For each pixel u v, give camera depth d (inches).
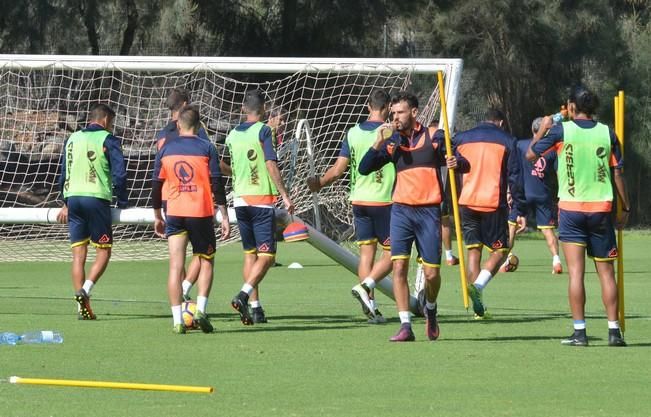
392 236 1029.2
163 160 1082.1
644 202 3543.3
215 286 1715.1
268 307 1389.0
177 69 1461.6
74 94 2425.0
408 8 3034.0
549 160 1828.2
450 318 1270.9
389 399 741.9
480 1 3139.8
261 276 1168.2
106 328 1135.6
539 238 3221.0
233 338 1058.1
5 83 2178.9
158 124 2249.0
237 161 1168.2
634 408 714.2
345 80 1878.7
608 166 983.0
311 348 988.6
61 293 1576.0
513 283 1780.3
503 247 1262.3
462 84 3395.7
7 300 1461.6
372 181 1190.9
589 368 874.8
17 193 2235.5
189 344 1011.3
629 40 3563.0
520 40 3250.5
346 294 1572.3
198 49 3061.0
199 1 2918.3
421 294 1257.4
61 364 887.1
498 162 1261.1
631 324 1196.5
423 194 1015.6
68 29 2878.9
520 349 983.6
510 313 1330.0
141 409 701.3
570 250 1002.7
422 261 1023.6
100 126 1242.6
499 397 751.1
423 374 844.0
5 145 2247.8
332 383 803.4
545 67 3361.2
